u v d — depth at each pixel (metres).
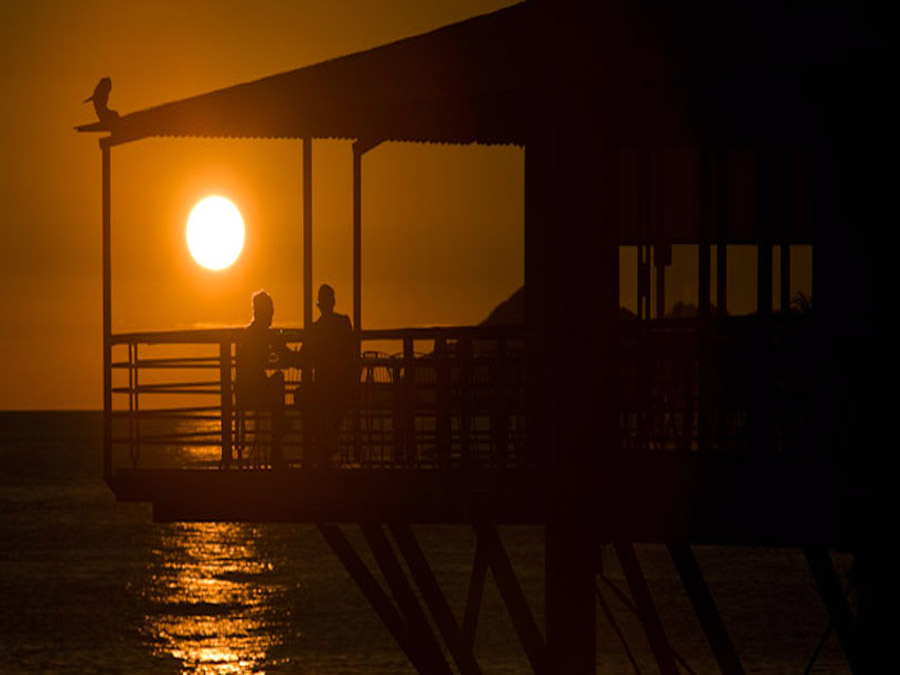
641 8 55.94
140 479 63.47
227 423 63.56
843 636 61.72
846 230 54.09
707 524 54.31
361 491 60.06
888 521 52.00
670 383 57.25
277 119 59.94
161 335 63.91
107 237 64.25
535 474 57.50
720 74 50.72
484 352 62.97
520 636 60.62
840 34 50.38
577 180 57.56
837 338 53.72
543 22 57.38
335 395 61.34
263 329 62.69
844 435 53.31
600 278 57.44
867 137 53.50
